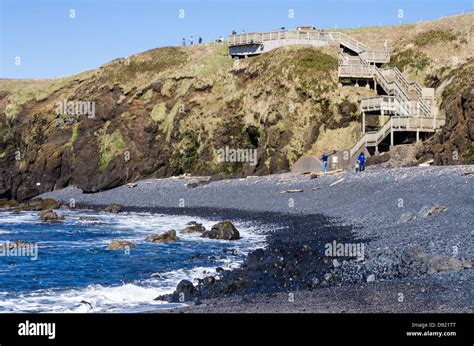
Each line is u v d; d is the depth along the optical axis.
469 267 21.72
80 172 82.69
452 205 35.97
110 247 35.81
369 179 51.66
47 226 49.91
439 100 68.75
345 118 70.69
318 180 57.72
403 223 34.25
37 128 88.94
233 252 33.31
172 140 79.94
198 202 61.53
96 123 86.12
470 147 52.03
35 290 24.28
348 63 73.94
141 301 21.80
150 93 85.50
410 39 81.75
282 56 76.81
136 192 73.69
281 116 71.94
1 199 76.81
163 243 37.59
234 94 78.81
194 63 86.62
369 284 21.12
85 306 20.84
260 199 56.72
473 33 77.56
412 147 57.94
